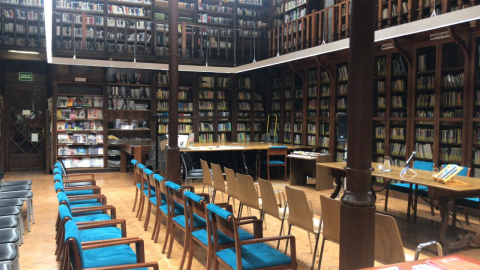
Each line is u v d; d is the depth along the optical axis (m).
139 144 9.57
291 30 10.66
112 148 11.20
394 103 7.86
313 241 4.94
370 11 2.34
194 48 11.68
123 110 11.12
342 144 9.27
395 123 7.91
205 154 10.94
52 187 8.54
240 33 12.30
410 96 7.37
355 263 2.38
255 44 12.44
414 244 4.78
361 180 2.39
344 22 9.64
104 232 3.55
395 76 7.80
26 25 9.90
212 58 11.95
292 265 2.98
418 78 7.32
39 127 11.02
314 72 10.23
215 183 6.05
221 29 11.96
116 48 10.48
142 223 5.70
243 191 4.92
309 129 10.40
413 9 7.59
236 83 12.05
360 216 2.37
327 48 7.52
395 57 7.85
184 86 11.70
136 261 2.92
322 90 9.95
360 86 2.36
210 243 3.31
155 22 10.76
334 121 9.44
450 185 4.37
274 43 11.27
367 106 2.37
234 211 6.43
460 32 6.37
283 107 11.56
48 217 6.00
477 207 4.91
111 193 7.95
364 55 2.34
